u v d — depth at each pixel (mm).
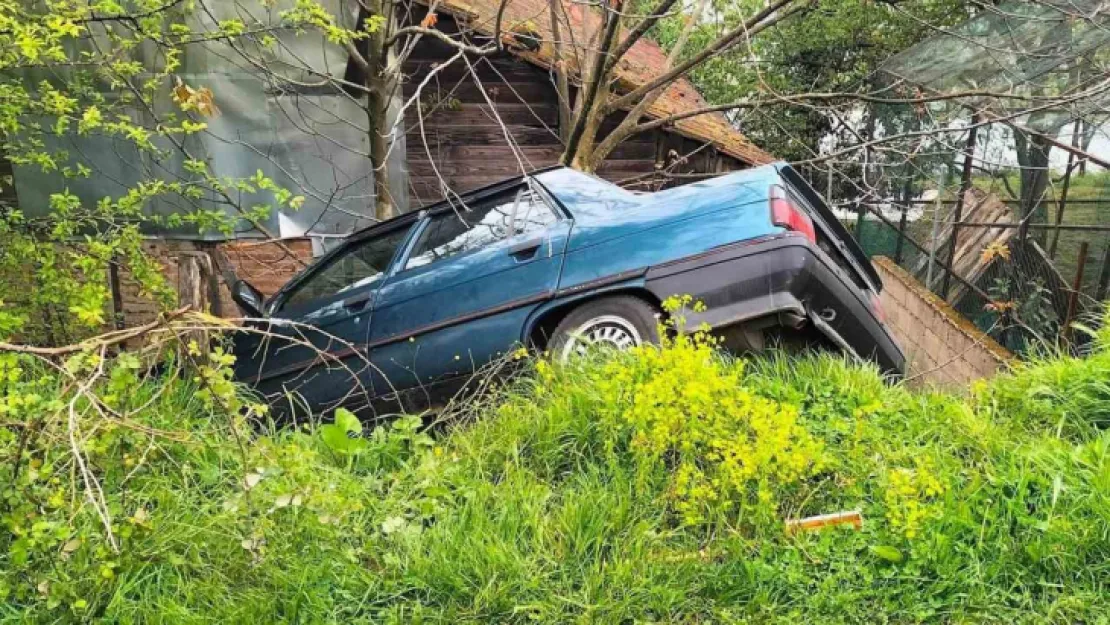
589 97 5590
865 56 14406
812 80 14688
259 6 5996
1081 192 7129
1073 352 5207
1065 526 2545
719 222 3727
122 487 2857
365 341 4398
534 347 3947
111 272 5148
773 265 3553
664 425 2805
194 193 4941
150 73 5930
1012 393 3566
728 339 3816
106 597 2477
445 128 7805
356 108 6719
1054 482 2682
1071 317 5938
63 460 2584
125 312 5328
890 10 12672
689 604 2494
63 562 2443
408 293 4301
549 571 2604
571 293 3869
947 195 8758
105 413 2322
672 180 8008
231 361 2543
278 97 6363
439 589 2553
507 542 2697
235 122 6293
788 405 2861
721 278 3627
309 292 5020
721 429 2809
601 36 5625
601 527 2721
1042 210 7188
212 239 6438
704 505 2740
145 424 3000
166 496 2811
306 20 4848
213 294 4637
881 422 3262
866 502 2840
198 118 6062
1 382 2488
